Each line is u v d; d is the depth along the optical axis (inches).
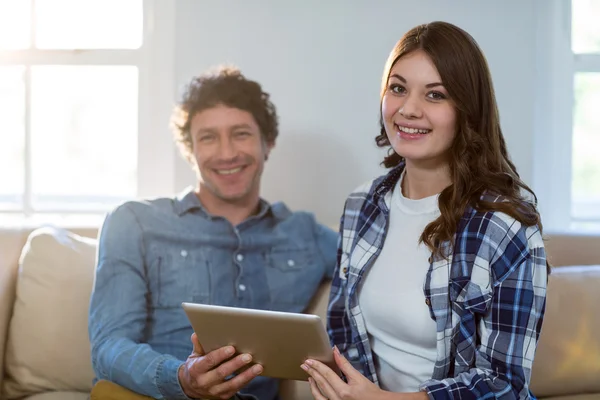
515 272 60.1
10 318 83.0
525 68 96.7
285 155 96.8
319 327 57.0
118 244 77.4
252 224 82.4
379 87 96.5
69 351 80.3
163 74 98.4
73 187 102.3
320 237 85.0
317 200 97.3
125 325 74.3
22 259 83.4
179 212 80.8
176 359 70.2
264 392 78.8
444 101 61.6
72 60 99.0
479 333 62.1
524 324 59.9
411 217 66.0
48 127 101.4
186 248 79.6
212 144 80.4
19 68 100.0
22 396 81.1
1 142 101.2
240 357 63.0
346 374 59.6
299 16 95.7
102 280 76.1
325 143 96.8
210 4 95.1
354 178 97.2
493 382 59.6
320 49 96.0
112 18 99.6
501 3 96.1
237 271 80.4
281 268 81.7
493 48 96.5
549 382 77.0
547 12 99.1
